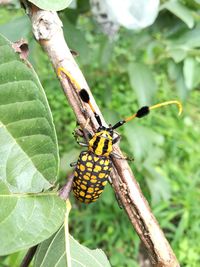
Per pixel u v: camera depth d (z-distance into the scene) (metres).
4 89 0.07
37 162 0.07
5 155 0.07
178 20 0.16
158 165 0.30
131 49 0.20
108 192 0.25
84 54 0.17
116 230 0.26
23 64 0.07
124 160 0.07
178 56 0.17
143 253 0.26
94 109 0.07
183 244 0.26
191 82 0.17
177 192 0.29
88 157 0.09
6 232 0.07
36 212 0.07
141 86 0.19
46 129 0.07
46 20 0.07
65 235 0.08
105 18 0.16
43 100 0.07
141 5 0.13
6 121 0.07
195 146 0.32
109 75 0.24
